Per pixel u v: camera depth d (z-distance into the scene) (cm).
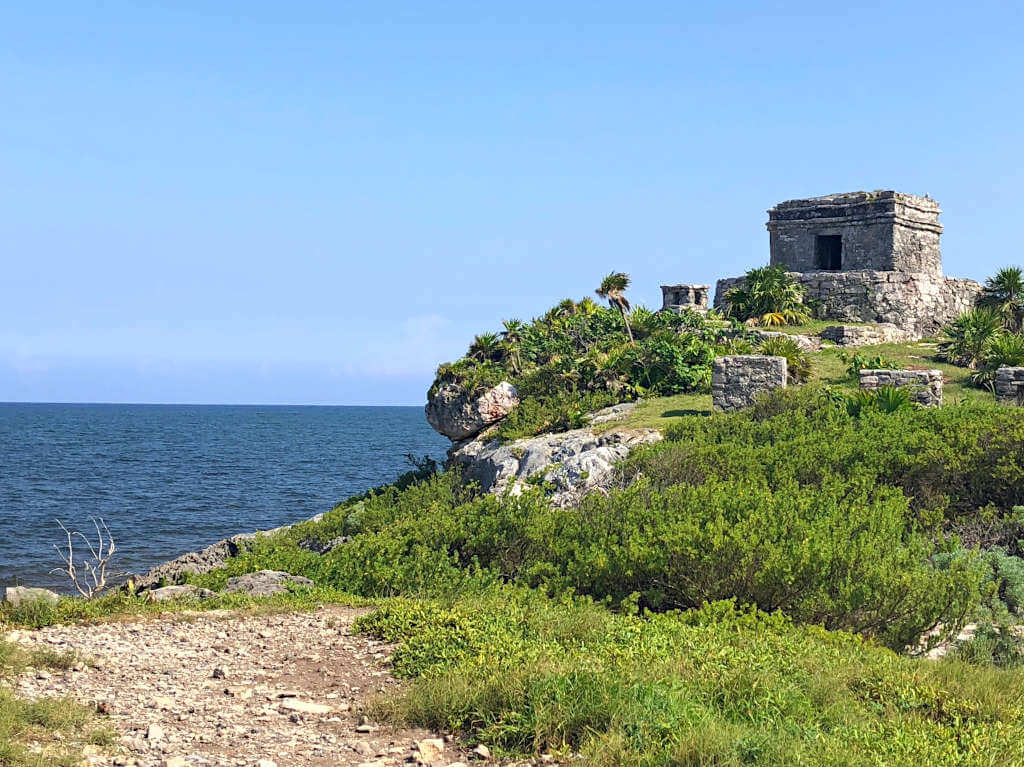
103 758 843
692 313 5244
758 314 5669
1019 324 5131
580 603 1677
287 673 1169
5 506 6138
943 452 2397
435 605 1479
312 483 8138
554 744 902
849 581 1589
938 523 2208
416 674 1131
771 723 902
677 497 2177
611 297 5244
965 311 6106
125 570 4191
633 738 859
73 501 6488
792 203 6231
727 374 3731
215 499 6825
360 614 1517
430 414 4625
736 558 1684
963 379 4278
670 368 4369
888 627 1568
